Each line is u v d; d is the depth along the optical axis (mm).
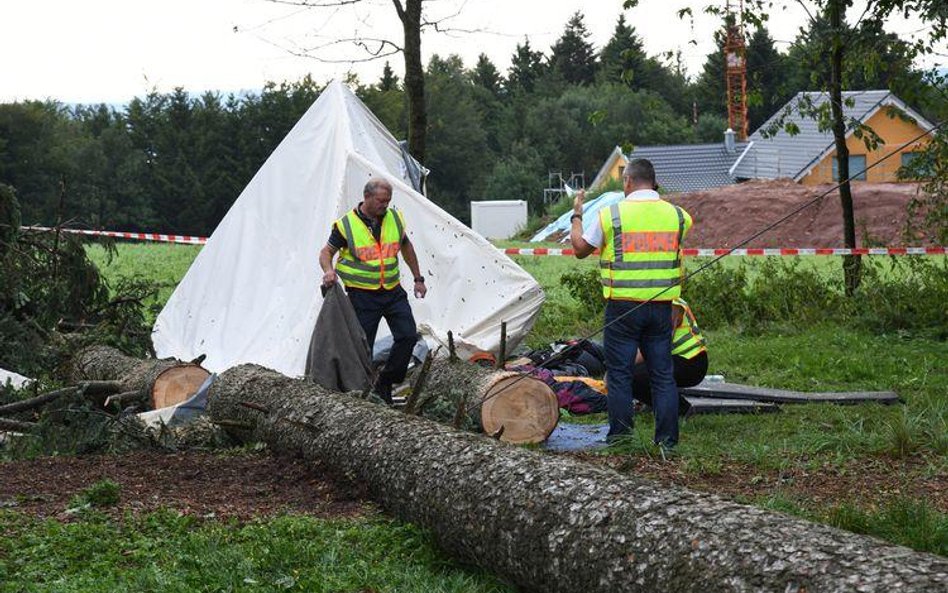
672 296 8719
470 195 87000
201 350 12578
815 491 7371
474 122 88062
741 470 8016
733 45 16391
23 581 5297
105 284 13172
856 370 12211
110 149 62062
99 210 59938
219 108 64188
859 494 7254
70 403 9141
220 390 9047
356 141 12984
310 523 6188
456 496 5742
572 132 94062
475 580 5480
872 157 54375
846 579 3947
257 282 12539
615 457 8438
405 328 10219
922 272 15516
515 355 12570
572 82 119875
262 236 12734
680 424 9805
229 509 6730
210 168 62406
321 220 12297
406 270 12250
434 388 9719
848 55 15430
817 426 9406
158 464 8117
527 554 5141
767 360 13125
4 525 6223
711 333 15414
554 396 9117
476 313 12023
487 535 5410
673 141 87625
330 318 9664
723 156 63875
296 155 12945
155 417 9398
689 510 4699
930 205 16250
